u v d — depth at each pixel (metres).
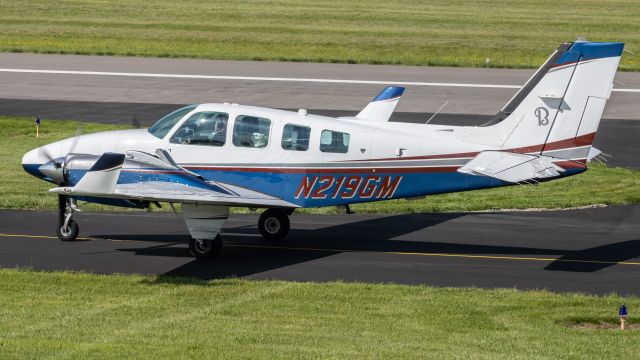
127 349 40.62
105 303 49.53
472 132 62.00
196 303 49.81
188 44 188.88
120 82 147.62
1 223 71.31
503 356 40.53
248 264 60.28
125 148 64.50
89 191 55.06
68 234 65.81
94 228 70.25
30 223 71.56
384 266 60.19
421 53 182.25
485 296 52.34
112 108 127.44
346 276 57.41
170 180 59.75
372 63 170.62
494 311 48.97
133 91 140.38
